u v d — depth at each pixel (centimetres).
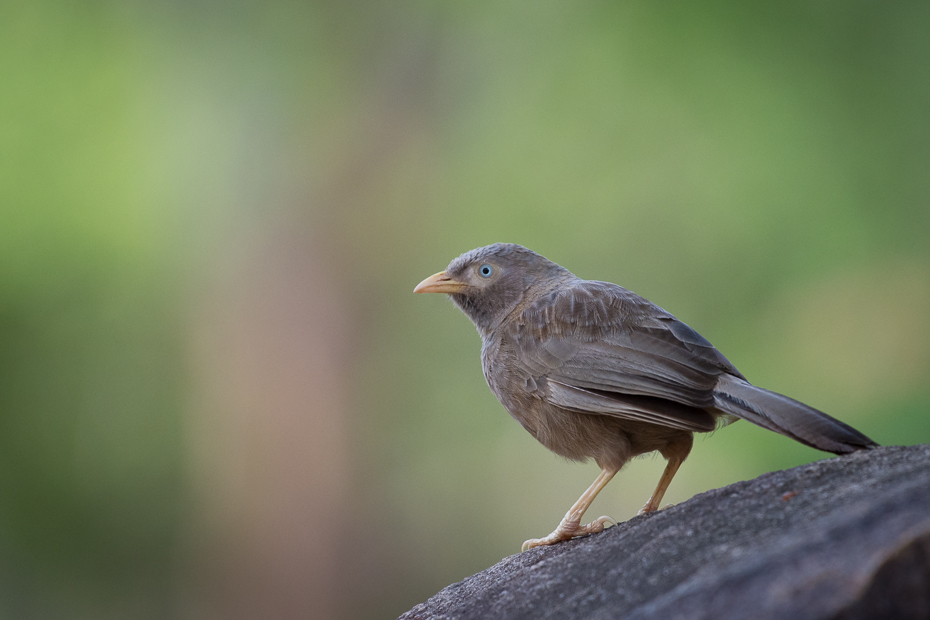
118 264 1680
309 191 1730
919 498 353
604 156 1734
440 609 511
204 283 1700
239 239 1708
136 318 1698
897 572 329
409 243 1783
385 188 1770
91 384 1686
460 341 1792
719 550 399
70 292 1667
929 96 1526
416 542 1741
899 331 1512
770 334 1616
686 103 1644
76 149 1655
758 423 530
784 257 1612
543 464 1762
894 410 1446
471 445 1794
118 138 1669
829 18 1534
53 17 1644
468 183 1797
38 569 1642
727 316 1656
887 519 346
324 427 1659
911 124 1538
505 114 1780
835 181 1568
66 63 1656
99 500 1677
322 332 1698
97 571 1658
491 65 1772
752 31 1548
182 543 1656
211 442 1666
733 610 338
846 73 1552
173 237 1695
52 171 1645
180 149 1694
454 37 1750
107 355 1694
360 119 1753
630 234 1741
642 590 397
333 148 1742
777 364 1581
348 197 1747
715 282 1673
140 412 1692
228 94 1700
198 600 1631
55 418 1670
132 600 1648
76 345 1680
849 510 364
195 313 1703
